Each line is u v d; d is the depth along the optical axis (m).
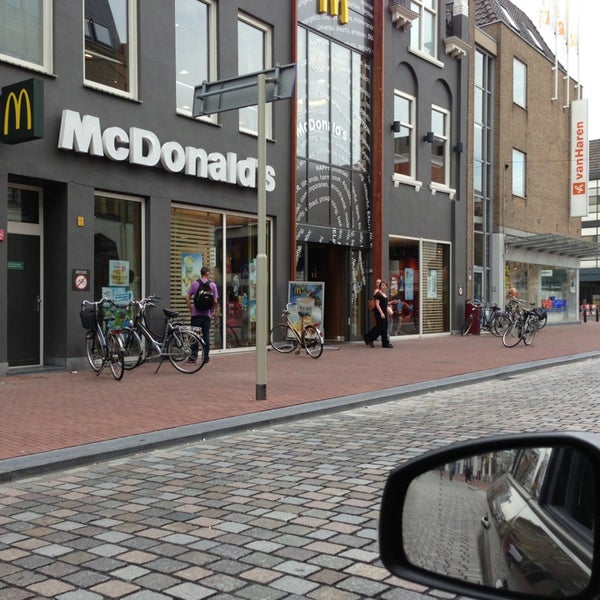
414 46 20.31
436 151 21.39
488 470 1.70
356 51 18.11
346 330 18.28
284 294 15.68
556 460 1.55
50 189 11.54
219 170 13.84
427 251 20.86
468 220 22.64
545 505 1.52
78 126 11.24
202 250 13.95
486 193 24.89
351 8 17.81
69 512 4.68
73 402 8.48
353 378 11.12
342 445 6.67
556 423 7.59
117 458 6.23
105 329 11.62
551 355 15.52
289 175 15.81
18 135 10.10
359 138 18.22
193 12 13.76
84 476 5.65
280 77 8.77
